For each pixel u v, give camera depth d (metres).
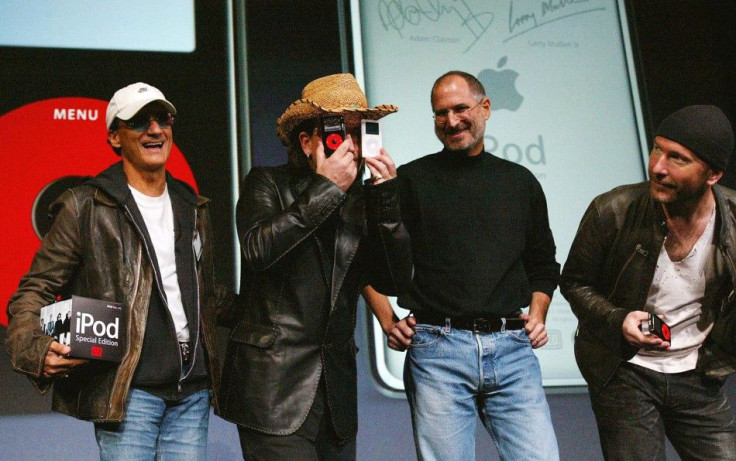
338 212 2.20
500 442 2.47
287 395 2.07
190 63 3.40
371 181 2.17
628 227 2.51
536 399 2.46
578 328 2.64
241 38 3.46
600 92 3.71
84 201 2.22
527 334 2.53
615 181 3.63
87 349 2.04
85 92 3.29
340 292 2.19
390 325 2.62
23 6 3.31
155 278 2.21
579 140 3.63
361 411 3.22
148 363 2.18
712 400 2.51
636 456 2.46
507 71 3.64
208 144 3.32
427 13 3.63
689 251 2.45
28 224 3.11
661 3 3.92
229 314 2.46
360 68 3.51
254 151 3.37
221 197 3.29
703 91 3.87
